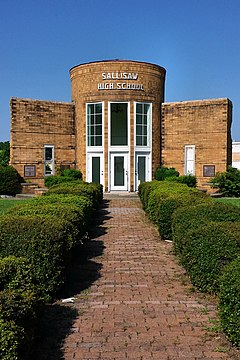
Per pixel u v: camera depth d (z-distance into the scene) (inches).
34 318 173.6
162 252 388.2
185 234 281.7
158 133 1071.6
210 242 250.5
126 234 483.2
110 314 228.5
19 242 238.4
